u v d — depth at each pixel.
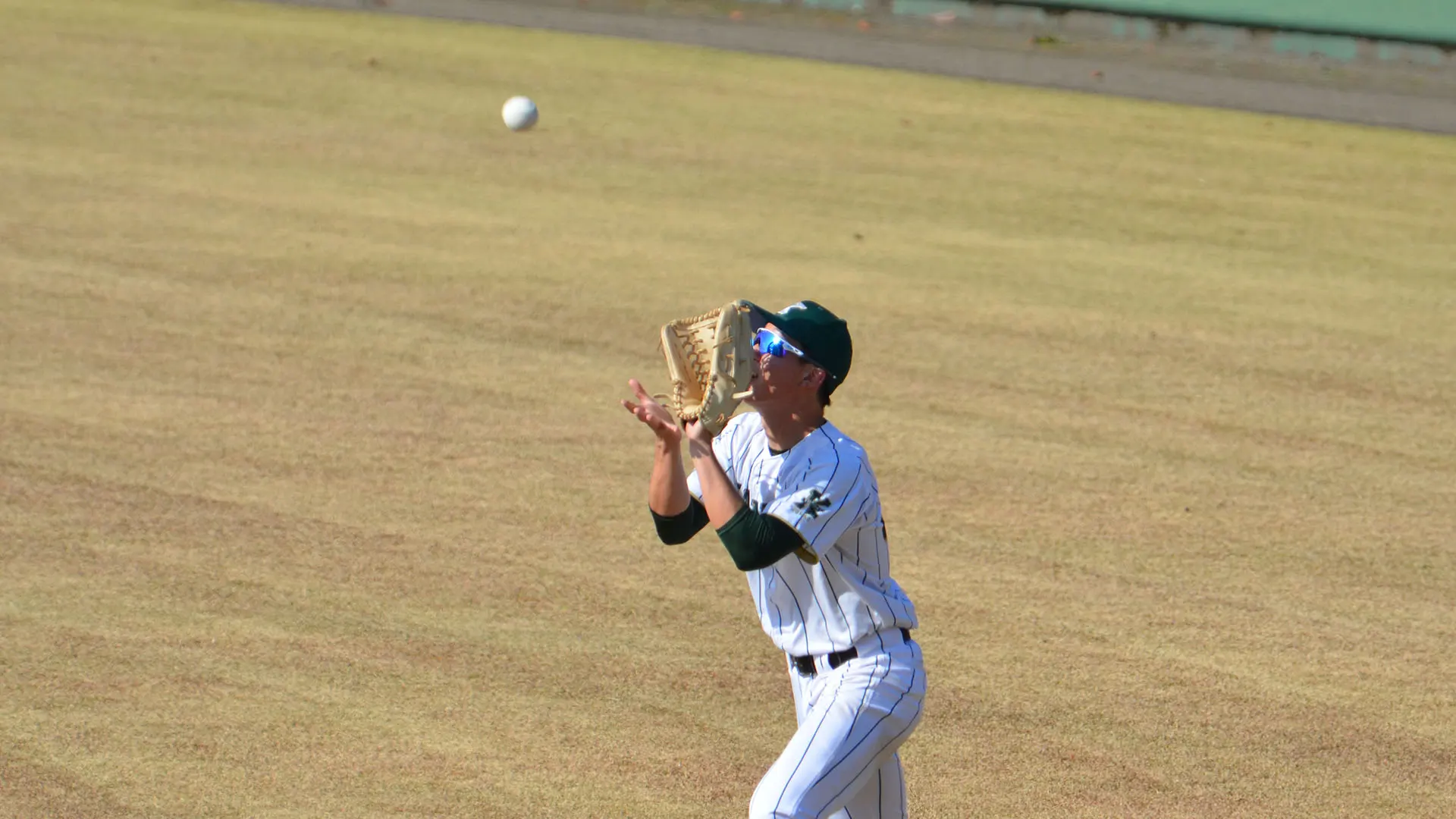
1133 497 31.50
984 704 23.05
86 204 49.69
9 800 19.17
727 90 71.69
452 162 57.31
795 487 15.36
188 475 30.44
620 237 49.22
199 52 72.81
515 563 27.31
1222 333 42.75
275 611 25.00
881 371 38.47
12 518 28.00
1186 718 22.89
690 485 16.91
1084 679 23.95
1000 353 40.19
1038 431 35.03
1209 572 28.14
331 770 20.31
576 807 19.69
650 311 42.09
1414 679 24.45
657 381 36.94
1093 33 89.69
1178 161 63.12
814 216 52.81
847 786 15.39
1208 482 32.50
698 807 19.80
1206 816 20.17
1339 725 22.88
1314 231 54.06
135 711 21.61
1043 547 28.92
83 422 32.88
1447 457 34.50
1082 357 40.19
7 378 35.19
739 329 15.27
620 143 61.34
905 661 15.72
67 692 22.03
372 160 57.03
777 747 21.48
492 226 49.75
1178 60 83.75
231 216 49.31
